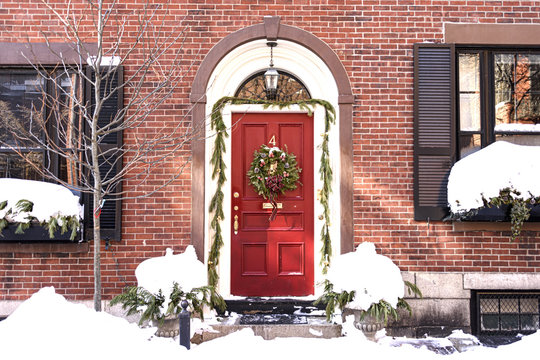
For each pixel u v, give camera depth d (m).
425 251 5.57
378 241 5.58
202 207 5.55
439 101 5.64
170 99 5.64
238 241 5.95
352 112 5.67
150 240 5.54
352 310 5.07
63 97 5.69
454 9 5.75
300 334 5.07
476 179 5.18
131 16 5.64
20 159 5.66
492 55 5.81
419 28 5.75
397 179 5.64
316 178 5.90
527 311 5.56
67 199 5.28
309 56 5.83
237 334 4.92
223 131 5.80
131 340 4.17
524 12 5.75
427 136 5.61
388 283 4.91
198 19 5.70
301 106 5.84
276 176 5.84
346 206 5.59
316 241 5.88
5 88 5.71
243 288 5.90
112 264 5.50
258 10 5.73
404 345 4.92
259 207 6.00
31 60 5.60
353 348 4.57
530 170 5.09
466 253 5.56
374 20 5.75
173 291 4.83
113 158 5.54
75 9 5.64
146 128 5.60
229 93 5.95
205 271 5.45
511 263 5.54
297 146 6.05
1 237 5.27
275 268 5.94
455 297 5.48
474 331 5.50
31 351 3.80
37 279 5.47
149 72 5.63
